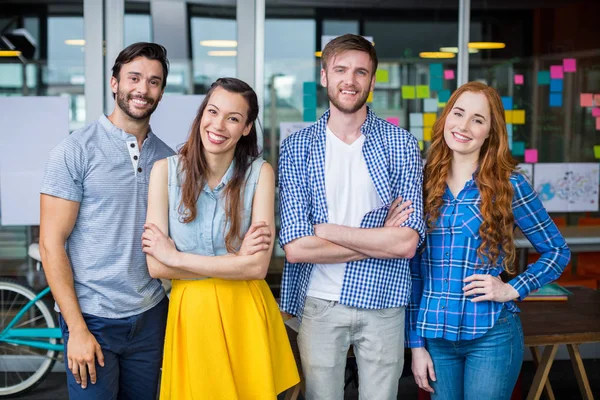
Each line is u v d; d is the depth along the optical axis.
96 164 2.27
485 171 2.31
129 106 2.30
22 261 4.18
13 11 4.11
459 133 2.30
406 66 4.40
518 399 3.23
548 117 4.54
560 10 4.47
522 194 2.34
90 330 2.28
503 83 4.49
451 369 2.38
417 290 2.45
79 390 2.28
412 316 2.44
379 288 2.38
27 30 4.12
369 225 2.41
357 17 4.32
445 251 2.35
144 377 2.40
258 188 2.29
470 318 2.29
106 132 2.32
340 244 2.33
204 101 2.24
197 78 4.21
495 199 2.30
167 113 4.19
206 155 2.25
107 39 4.14
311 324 2.42
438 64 4.43
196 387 2.20
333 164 2.44
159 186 2.25
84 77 4.16
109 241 2.28
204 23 4.19
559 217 4.60
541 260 2.37
